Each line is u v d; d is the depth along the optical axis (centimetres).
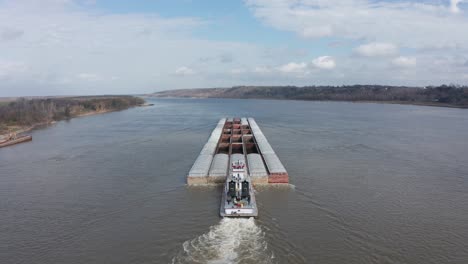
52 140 8025
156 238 2992
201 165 4822
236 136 8075
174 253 2742
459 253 2730
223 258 2653
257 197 3903
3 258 2747
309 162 5450
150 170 5091
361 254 2697
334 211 3512
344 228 3134
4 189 4378
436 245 2850
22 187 4450
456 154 6034
